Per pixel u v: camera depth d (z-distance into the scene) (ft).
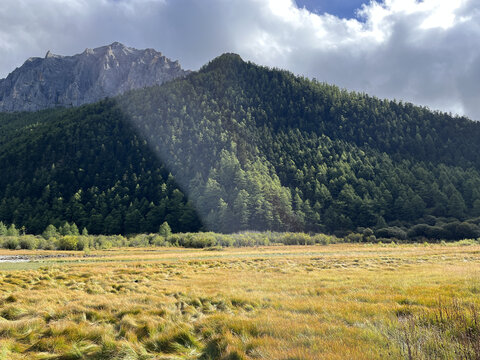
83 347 23.16
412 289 41.93
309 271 81.76
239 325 25.93
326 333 23.39
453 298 31.63
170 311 33.53
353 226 441.68
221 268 96.07
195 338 25.23
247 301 39.47
